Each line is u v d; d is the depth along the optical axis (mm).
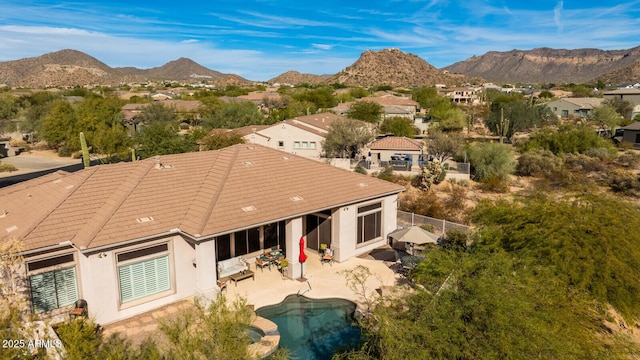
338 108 96625
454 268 12578
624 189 39062
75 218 16703
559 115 97375
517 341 9633
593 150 52344
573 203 17422
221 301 10195
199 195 19438
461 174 42438
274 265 21219
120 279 15961
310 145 52469
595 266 14219
